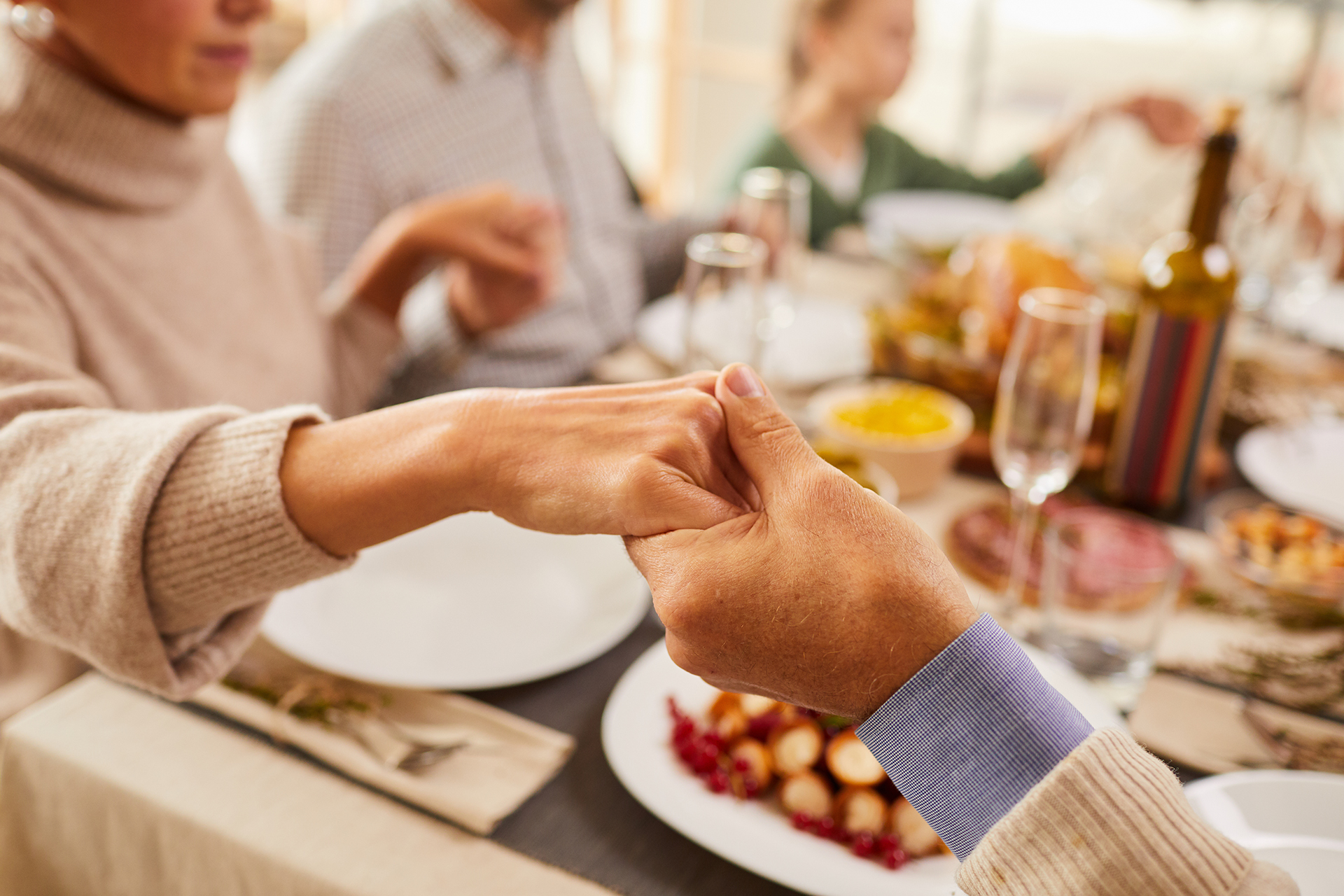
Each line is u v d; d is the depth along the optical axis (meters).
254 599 0.70
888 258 1.55
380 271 1.18
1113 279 1.37
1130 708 0.81
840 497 0.60
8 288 0.87
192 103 0.93
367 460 0.66
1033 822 0.55
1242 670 0.85
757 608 0.59
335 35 1.43
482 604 0.88
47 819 0.77
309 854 0.70
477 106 1.47
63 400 0.75
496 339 1.44
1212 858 0.54
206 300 1.05
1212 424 1.03
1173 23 4.36
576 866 0.71
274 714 0.78
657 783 0.73
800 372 1.24
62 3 0.87
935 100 4.86
